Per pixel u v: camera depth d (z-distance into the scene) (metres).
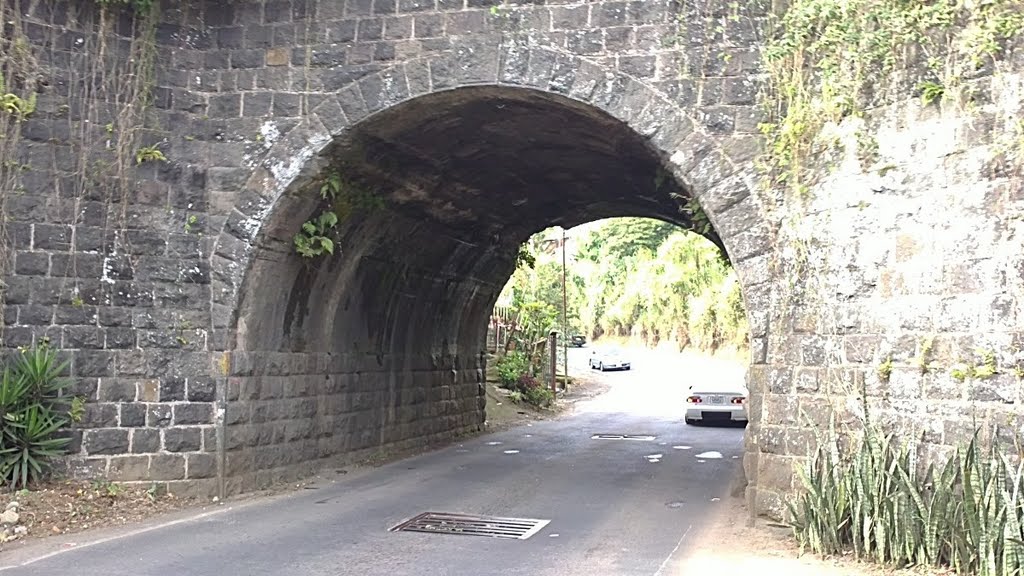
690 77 8.92
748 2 8.85
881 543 6.98
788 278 8.39
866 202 7.89
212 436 9.76
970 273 7.14
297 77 9.92
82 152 9.43
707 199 8.78
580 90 9.16
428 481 11.75
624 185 15.34
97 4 9.59
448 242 15.07
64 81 9.40
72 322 9.28
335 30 9.85
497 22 9.38
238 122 10.01
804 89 8.38
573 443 16.88
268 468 10.68
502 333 28.78
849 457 7.64
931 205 7.45
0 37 9.02
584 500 10.41
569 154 13.01
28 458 8.80
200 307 9.86
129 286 9.59
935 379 7.27
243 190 9.93
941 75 7.47
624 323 55.25
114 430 9.36
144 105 9.77
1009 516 6.27
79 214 9.39
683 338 48.38
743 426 20.66
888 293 7.67
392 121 10.00
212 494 9.72
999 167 7.05
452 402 17.53
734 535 8.35
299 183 9.91
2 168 9.00
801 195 8.34
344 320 12.70
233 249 9.89
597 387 35.06
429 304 15.81
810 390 8.12
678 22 8.98
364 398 13.48
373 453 13.84
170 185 9.87
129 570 6.80
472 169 12.99
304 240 10.42
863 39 7.96
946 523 6.70
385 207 12.11
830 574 6.80
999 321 6.91
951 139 7.37
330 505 9.76
